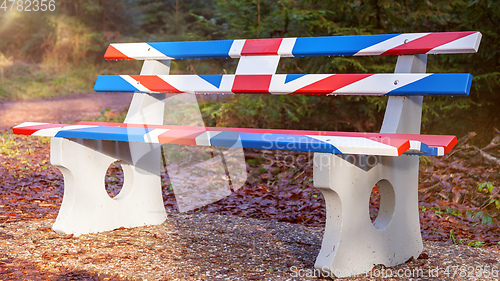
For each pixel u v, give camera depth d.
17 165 5.51
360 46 2.80
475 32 2.51
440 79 2.49
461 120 6.88
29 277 2.33
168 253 2.76
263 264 2.60
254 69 3.07
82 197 3.08
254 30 6.49
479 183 4.36
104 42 22.42
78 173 3.04
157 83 3.28
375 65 6.33
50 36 21.61
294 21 6.43
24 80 17.05
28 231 3.10
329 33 6.62
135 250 2.80
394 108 2.62
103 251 2.76
